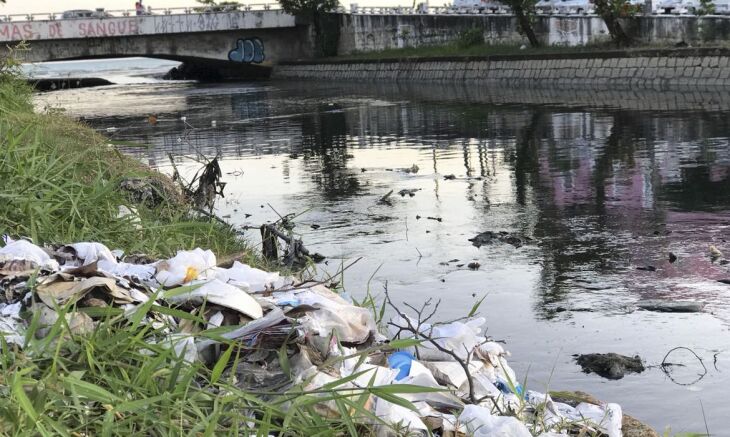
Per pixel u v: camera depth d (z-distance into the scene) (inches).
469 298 378.3
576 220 532.4
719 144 810.2
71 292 150.7
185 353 143.2
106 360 136.7
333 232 515.5
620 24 1747.0
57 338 140.4
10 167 247.3
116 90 2223.2
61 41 2300.7
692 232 487.5
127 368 136.9
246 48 2541.8
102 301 151.2
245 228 513.3
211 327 154.5
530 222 531.8
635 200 584.7
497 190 644.1
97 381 134.3
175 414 129.0
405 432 139.2
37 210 229.1
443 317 350.3
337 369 149.8
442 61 2010.3
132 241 261.0
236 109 1492.4
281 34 2588.6
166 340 145.8
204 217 422.6
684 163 718.5
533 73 1758.1
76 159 288.2
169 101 1727.4
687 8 1658.5
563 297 376.5
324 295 179.0
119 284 159.5
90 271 159.2
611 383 282.2
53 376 126.6
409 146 928.9
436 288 394.3
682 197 587.2
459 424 147.6
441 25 2230.6
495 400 163.2
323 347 152.8
